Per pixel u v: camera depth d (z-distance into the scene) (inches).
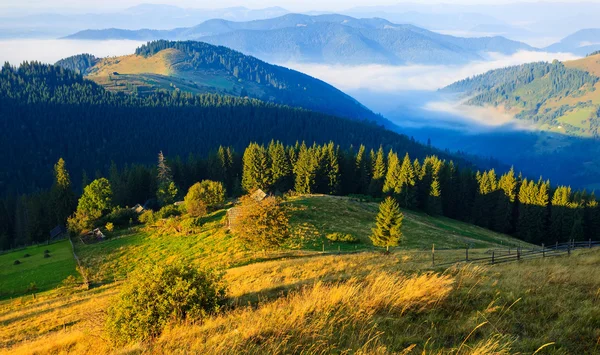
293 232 2140.7
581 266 750.5
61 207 3794.3
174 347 424.2
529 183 3676.2
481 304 458.6
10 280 1972.2
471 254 1211.9
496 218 3902.6
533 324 401.4
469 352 336.2
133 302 562.6
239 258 1722.4
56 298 1581.0
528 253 1090.7
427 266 787.4
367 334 387.5
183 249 2121.1
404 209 3750.0
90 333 700.7
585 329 380.5
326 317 412.2
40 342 812.0
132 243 2417.6
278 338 384.2
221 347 374.3
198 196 2952.8
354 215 2753.4
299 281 729.0
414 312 441.1
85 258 2241.6
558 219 3476.9
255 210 1686.8
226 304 605.3
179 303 553.0
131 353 446.9
